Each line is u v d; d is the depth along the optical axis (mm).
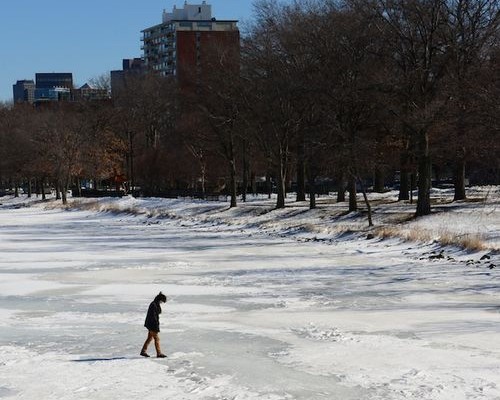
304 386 14641
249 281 29469
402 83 46750
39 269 34812
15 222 76875
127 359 16984
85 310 23703
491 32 44000
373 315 21625
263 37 58781
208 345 18312
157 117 109875
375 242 41000
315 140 55281
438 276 28641
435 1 45281
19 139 113375
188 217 68938
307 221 55031
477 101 39031
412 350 17250
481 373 15180
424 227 43438
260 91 60562
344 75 50844
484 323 19969
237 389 14547
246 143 74125
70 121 106375
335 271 31516
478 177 61250
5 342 18984
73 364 16609
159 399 14023
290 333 19516
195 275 31703
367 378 15062
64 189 102750
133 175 107500
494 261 31000
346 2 51844
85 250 44094
